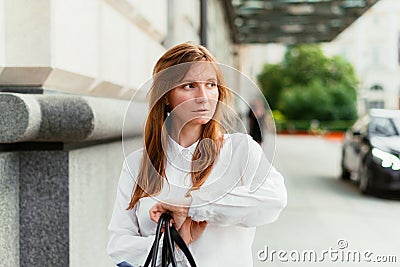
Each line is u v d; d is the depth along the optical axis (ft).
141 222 7.01
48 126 9.35
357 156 39.11
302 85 168.55
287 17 64.75
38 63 10.49
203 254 6.81
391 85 201.46
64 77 11.50
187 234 6.66
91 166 11.80
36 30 10.51
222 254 6.84
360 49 204.33
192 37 31.22
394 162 34.78
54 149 10.02
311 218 28.25
